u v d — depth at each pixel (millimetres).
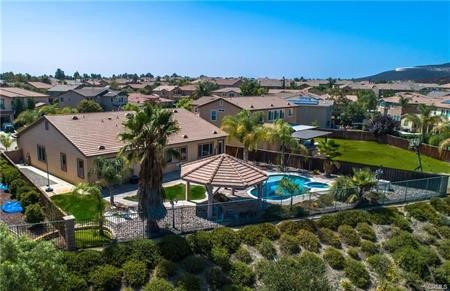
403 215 27609
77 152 30344
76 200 27078
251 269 19859
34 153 37500
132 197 28062
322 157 39312
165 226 22734
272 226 23266
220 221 24047
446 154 47656
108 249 18766
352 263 21609
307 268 15789
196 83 163375
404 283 21500
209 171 24859
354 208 27906
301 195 29172
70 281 16469
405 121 79500
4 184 30453
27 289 12031
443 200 30172
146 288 17266
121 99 94500
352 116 78500
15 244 12992
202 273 19141
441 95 115000
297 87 160125
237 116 43969
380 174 34625
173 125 20172
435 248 24875
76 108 77312
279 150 45906
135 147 19766
